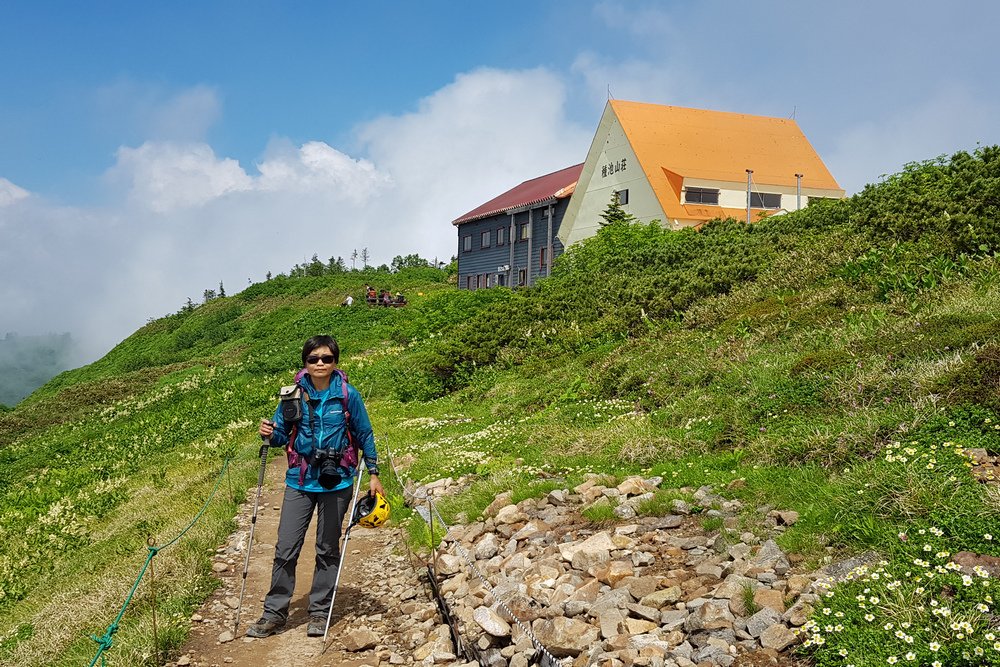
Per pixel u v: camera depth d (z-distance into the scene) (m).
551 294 21.81
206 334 49.56
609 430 9.86
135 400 28.39
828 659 3.83
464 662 4.82
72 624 6.30
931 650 3.61
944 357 7.72
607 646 4.40
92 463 20.20
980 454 5.73
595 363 14.68
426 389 19.28
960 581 4.09
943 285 10.95
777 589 4.75
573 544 6.25
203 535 8.13
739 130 39.38
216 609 6.12
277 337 37.84
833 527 5.29
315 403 5.61
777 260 16.25
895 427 6.68
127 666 4.86
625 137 37.22
